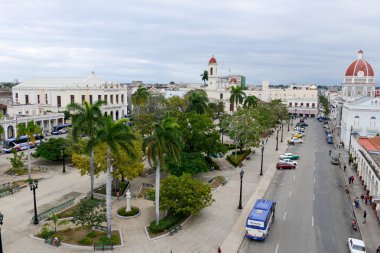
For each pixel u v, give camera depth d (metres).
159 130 33.44
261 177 55.34
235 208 41.00
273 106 120.94
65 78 122.19
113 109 116.06
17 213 38.03
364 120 82.25
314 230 35.81
